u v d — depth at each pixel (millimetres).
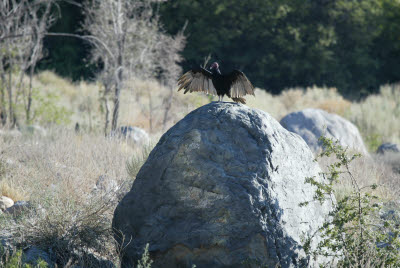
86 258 13391
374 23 107875
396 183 25141
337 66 106438
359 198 13430
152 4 50625
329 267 13219
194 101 39500
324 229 12969
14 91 45312
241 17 99250
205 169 12445
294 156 13680
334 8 104562
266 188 12195
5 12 40625
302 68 102312
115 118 38250
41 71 78438
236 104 13656
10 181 19188
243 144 12688
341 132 37062
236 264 11742
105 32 40500
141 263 12461
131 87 43125
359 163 28359
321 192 13195
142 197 13102
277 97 74250
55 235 13695
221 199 12102
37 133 33625
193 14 98625
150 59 45438
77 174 20703
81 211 14930
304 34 102875
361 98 95750
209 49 98625
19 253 11266
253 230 11766
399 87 69438
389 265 12445
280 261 11711
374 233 13273
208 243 11961
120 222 13375
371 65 111125
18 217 14914
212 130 12859
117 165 23031
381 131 51625
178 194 12578
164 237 12430
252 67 105250
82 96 60969
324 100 65688
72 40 93312
